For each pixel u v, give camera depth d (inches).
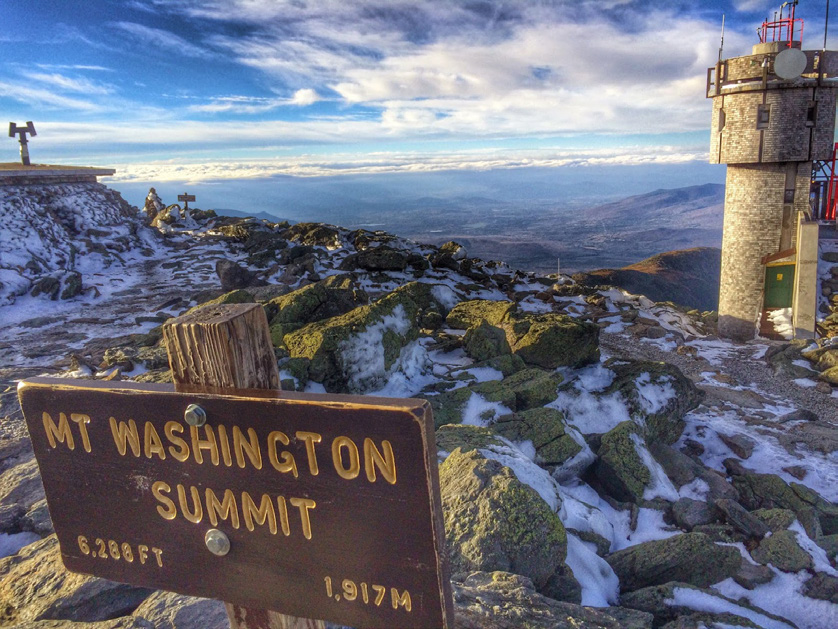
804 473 497.4
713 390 738.8
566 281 1200.2
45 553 195.3
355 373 449.7
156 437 78.6
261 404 70.7
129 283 1007.0
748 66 1015.0
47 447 86.4
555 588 228.1
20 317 784.9
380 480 67.5
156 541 83.4
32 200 1106.7
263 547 76.6
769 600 282.4
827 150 990.4
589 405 498.3
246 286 911.7
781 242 1024.9
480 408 439.5
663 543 293.3
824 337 963.3
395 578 70.2
